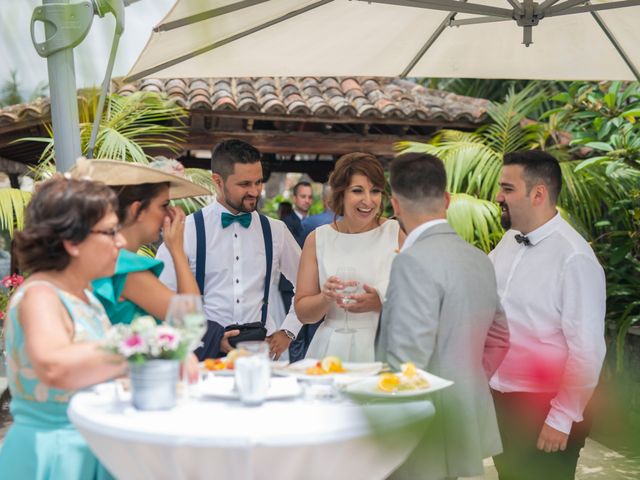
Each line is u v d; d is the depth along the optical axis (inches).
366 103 314.2
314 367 82.7
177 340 67.4
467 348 82.7
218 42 113.9
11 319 72.8
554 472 107.3
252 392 70.1
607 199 222.5
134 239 95.2
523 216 109.3
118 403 70.8
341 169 119.8
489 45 151.6
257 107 300.0
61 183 73.6
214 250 129.7
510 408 109.2
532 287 107.8
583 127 258.4
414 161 88.2
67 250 72.6
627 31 138.5
